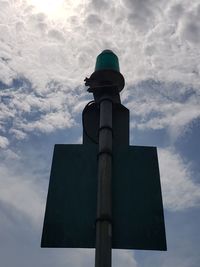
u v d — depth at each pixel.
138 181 5.95
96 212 5.38
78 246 5.37
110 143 5.84
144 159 6.19
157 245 5.38
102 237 4.91
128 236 5.43
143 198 5.79
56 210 5.70
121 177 5.98
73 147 6.37
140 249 5.34
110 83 6.59
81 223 5.57
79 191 5.89
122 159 6.16
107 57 6.84
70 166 6.16
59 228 5.52
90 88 6.54
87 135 6.47
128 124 6.47
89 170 6.11
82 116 6.60
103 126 6.00
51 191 5.90
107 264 4.68
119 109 6.59
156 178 6.00
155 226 5.54
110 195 5.32
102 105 6.28
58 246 5.37
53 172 6.10
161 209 5.70
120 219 5.57
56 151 6.34
